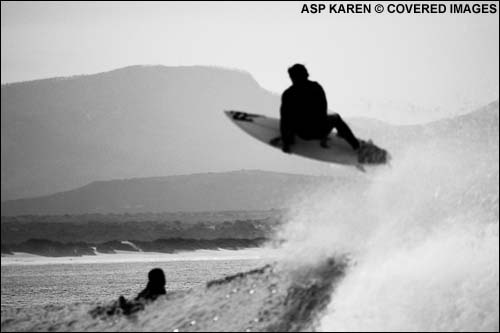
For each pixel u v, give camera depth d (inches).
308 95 2095.2
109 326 2197.3
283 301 2114.9
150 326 2132.1
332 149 2196.1
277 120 2378.2
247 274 2345.0
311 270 2234.3
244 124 2343.8
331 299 2080.5
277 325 2011.6
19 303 5477.4
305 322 2006.6
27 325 2309.3
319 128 2110.0
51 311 2456.9
